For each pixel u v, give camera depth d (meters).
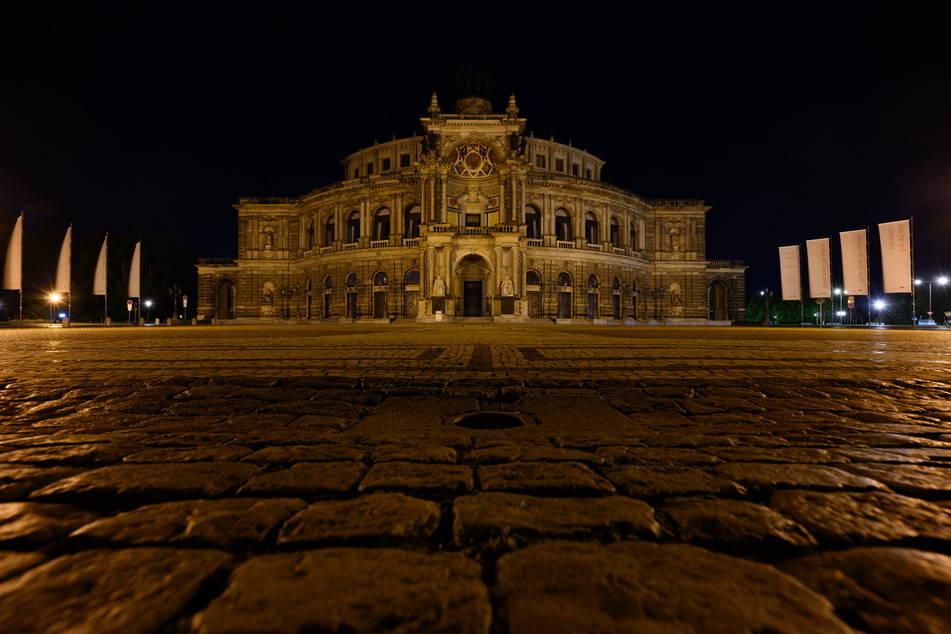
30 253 78.81
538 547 1.96
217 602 1.56
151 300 84.50
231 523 2.17
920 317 79.62
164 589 1.64
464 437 3.81
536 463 3.10
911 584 1.66
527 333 23.47
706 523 2.17
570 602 1.56
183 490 2.62
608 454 3.32
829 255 44.91
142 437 3.81
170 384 6.40
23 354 10.73
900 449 3.45
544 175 60.72
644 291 67.62
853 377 6.83
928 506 2.37
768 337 19.81
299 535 2.05
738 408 4.97
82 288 78.94
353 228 65.12
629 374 7.15
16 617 1.46
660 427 4.17
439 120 55.06
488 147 56.78
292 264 69.50
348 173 72.50
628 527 2.14
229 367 7.98
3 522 2.19
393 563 1.83
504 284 51.66
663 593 1.62
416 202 59.97
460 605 1.55
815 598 1.58
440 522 2.22
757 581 1.69
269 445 3.62
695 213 70.00
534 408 4.99
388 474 2.88
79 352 11.30
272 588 1.64
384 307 59.69
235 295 72.62
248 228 70.12
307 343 14.65
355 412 4.80
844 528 2.12
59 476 2.84
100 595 1.60
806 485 2.68
